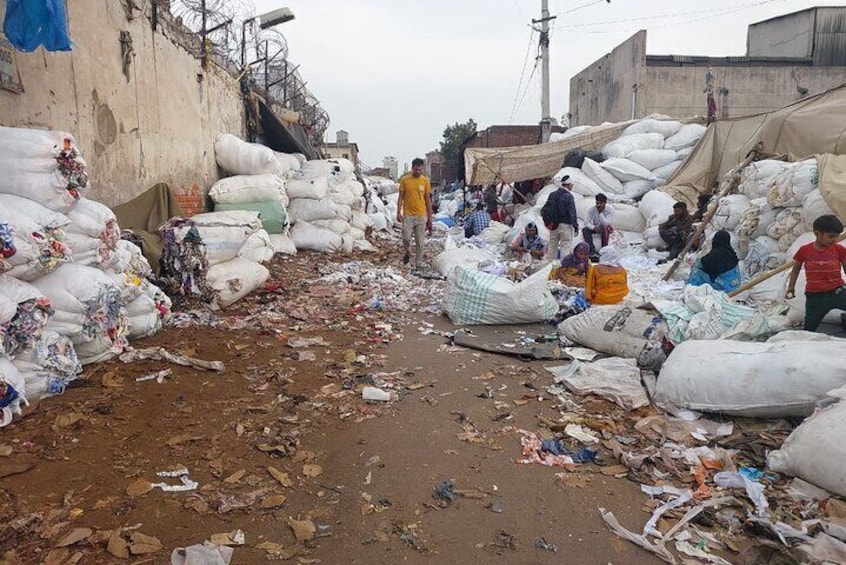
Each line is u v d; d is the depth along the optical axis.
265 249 8.76
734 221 8.05
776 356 3.82
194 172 9.25
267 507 2.86
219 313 6.44
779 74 24.06
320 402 4.18
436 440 3.66
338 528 2.72
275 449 3.41
